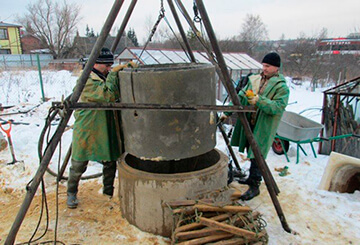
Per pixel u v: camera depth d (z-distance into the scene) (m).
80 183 4.11
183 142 2.83
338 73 18.81
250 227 2.63
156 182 2.80
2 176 4.29
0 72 15.08
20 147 5.37
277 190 3.35
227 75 2.71
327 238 2.90
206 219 2.54
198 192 2.87
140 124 2.84
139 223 3.00
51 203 3.58
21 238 2.88
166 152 2.83
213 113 3.04
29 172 4.45
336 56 20.70
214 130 3.11
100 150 3.29
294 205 3.49
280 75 3.38
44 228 3.05
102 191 3.87
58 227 3.07
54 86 13.73
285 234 2.95
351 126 5.04
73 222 3.16
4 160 4.78
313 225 3.11
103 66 3.36
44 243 2.80
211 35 2.59
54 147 2.52
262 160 2.95
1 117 8.05
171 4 3.89
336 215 3.28
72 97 2.50
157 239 2.87
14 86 13.09
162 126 2.77
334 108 5.15
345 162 3.59
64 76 15.98
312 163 4.77
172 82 2.69
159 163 3.55
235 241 2.52
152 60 11.49
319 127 4.91
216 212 2.70
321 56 21.16
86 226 3.09
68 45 40.41
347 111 5.06
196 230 2.56
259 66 14.09
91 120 3.19
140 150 2.92
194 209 2.64
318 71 19.53
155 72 2.68
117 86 3.14
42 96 10.82
